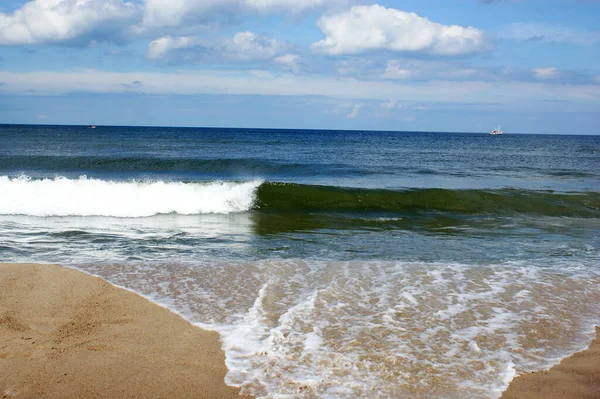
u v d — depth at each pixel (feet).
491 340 15.21
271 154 106.32
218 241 29.94
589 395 12.01
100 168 67.92
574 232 35.88
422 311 17.57
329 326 15.90
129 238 30.19
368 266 23.84
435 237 33.01
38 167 66.44
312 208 44.24
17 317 15.93
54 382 12.01
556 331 16.16
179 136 207.72
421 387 12.17
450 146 186.39
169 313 16.88
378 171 73.10
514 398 11.80
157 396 11.54
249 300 18.38
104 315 16.51
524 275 22.95
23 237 29.50
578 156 136.56
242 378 12.46
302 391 11.86
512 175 73.77
